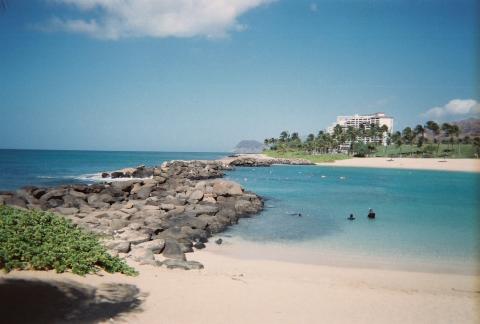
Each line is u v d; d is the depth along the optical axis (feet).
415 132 513.86
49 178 197.26
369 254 63.21
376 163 411.13
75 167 304.30
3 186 157.38
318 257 60.70
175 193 120.26
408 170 345.72
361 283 46.55
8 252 34.04
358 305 36.83
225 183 119.55
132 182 128.06
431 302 39.17
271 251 64.03
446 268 55.83
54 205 96.12
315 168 358.02
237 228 83.71
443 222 94.58
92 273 37.09
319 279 47.78
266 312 32.81
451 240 74.38
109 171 254.88
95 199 103.81
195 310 31.68
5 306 26.96
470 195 156.66
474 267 56.18
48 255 35.91
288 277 48.01
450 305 38.32
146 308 31.01
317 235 77.82
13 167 286.05
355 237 76.38
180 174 214.28
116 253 50.72
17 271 32.94
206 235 74.08
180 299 34.09
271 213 104.83
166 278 40.81
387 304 37.73
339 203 128.06
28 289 30.07
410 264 57.57
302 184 198.18
